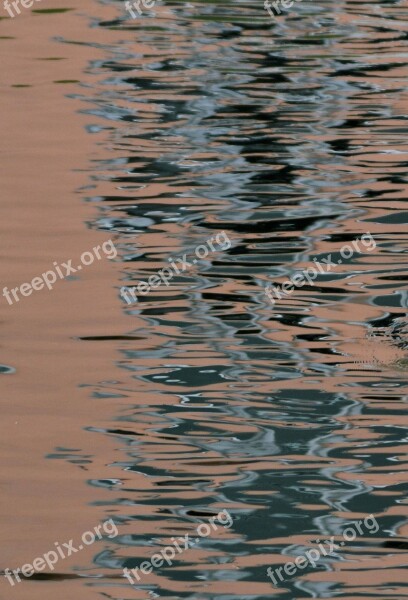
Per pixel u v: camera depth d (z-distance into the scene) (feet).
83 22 108.27
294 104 84.43
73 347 49.55
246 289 55.21
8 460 41.14
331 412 44.01
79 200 66.13
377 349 49.08
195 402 44.93
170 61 95.09
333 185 68.80
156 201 66.08
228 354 48.75
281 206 65.46
